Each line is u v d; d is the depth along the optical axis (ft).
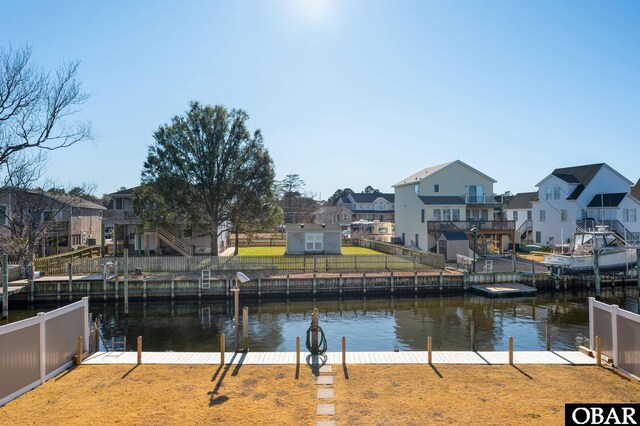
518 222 219.20
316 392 40.98
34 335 42.70
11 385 39.60
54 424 34.47
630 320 44.70
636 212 169.89
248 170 137.49
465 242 154.20
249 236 212.84
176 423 34.71
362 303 109.40
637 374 43.62
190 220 140.15
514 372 46.21
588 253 128.88
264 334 80.07
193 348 71.77
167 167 133.39
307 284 114.83
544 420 34.91
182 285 111.04
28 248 114.01
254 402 38.78
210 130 134.10
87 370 47.39
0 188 102.42
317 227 161.17
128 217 151.84
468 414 36.06
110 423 34.71
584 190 173.17
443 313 97.66
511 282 123.24
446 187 173.17
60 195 149.89
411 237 178.09
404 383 43.14
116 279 109.40
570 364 48.78
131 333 81.76
